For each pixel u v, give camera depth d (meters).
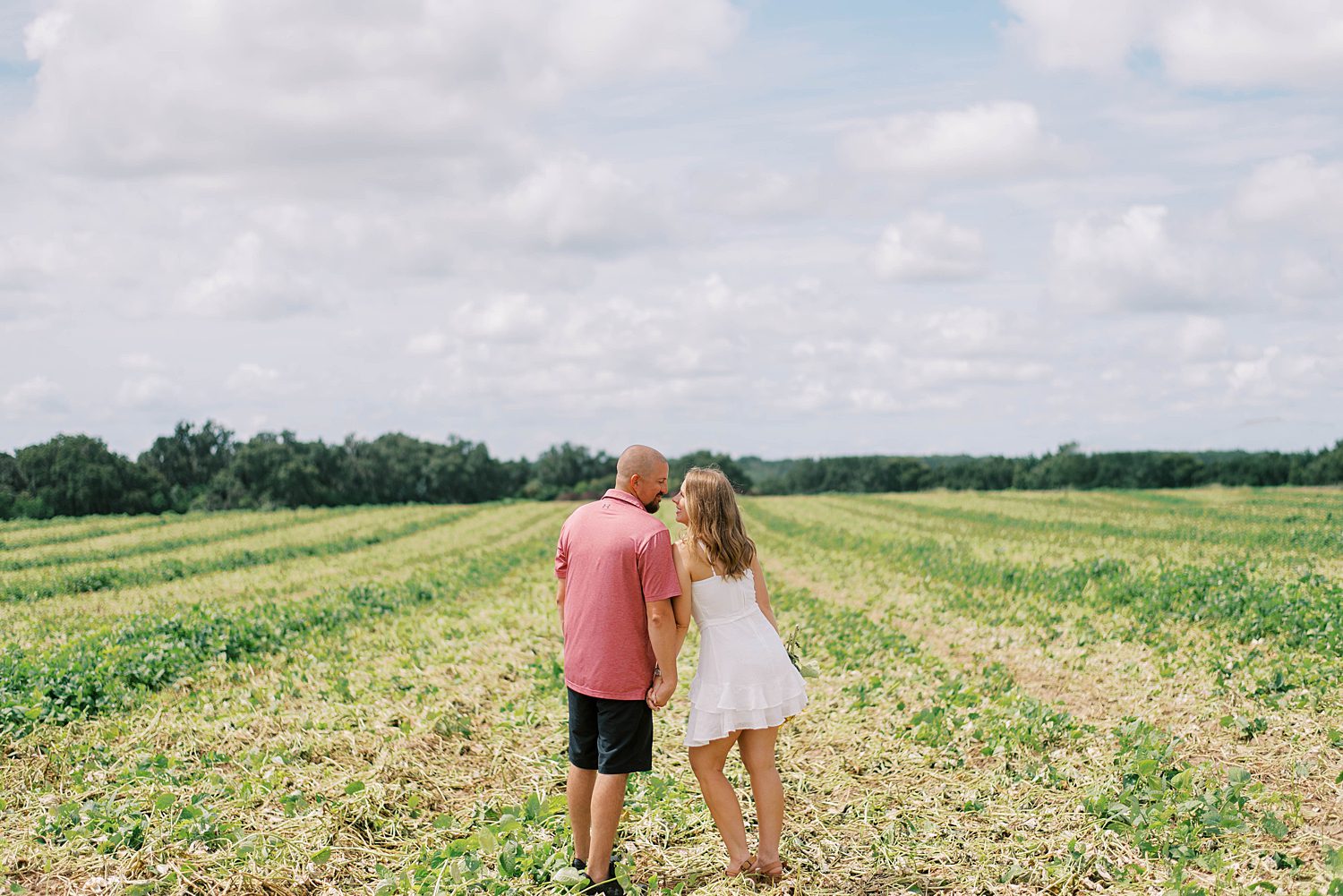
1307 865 4.54
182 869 4.75
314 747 6.82
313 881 4.80
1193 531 26.80
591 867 4.58
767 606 4.96
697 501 4.79
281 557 28.27
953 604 14.02
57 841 5.19
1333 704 7.03
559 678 8.99
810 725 7.41
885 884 4.66
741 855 4.73
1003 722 7.07
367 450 111.12
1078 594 13.64
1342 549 19.95
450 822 5.27
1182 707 7.55
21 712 7.59
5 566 25.30
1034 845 4.91
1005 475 107.38
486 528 42.62
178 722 7.73
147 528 39.84
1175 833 4.84
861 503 55.34
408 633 11.99
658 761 6.56
